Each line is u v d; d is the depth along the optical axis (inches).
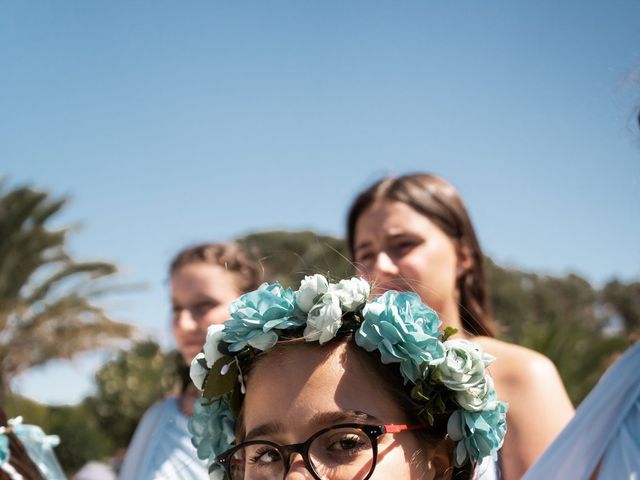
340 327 74.3
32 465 96.6
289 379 72.5
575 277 1501.0
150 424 146.1
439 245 120.0
